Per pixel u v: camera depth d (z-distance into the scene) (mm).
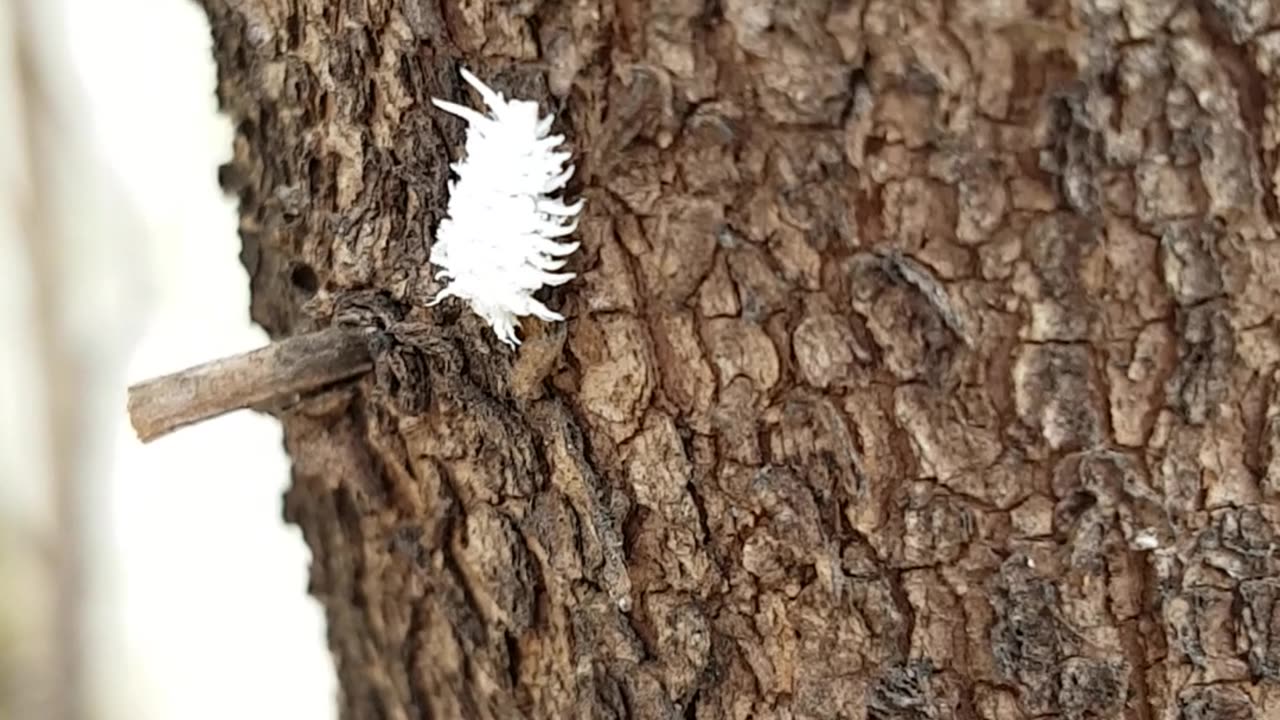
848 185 61
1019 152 60
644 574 70
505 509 72
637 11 61
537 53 64
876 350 64
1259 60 58
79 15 172
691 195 63
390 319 70
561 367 68
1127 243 60
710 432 67
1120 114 59
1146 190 60
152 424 69
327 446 77
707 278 64
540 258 65
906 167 61
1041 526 65
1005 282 61
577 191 65
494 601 75
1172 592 65
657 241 64
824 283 63
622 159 63
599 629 72
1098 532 64
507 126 64
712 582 69
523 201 64
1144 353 62
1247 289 60
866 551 67
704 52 61
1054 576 65
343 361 71
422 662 82
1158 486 63
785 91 60
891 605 67
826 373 64
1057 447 63
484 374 70
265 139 76
